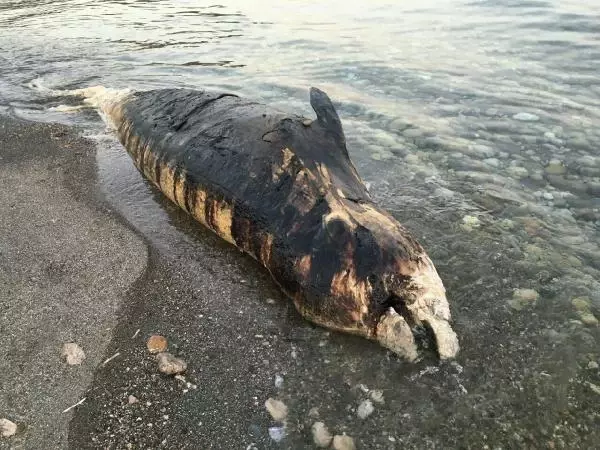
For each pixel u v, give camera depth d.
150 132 2.11
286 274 1.50
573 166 2.12
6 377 1.29
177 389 1.28
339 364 1.33
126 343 1.41
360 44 3.70
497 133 2.40
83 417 1.21
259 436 1.17
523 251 1.67
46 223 1.90
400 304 1.37
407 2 4.84
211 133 1.85
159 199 2.06
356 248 1.40
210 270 1.68
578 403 1.20
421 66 3.24
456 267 1.60
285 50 3.66
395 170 2.12
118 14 4.84
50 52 3.77
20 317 1.48
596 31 3.68
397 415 1.19
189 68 3.37
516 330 1.39
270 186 1.60
